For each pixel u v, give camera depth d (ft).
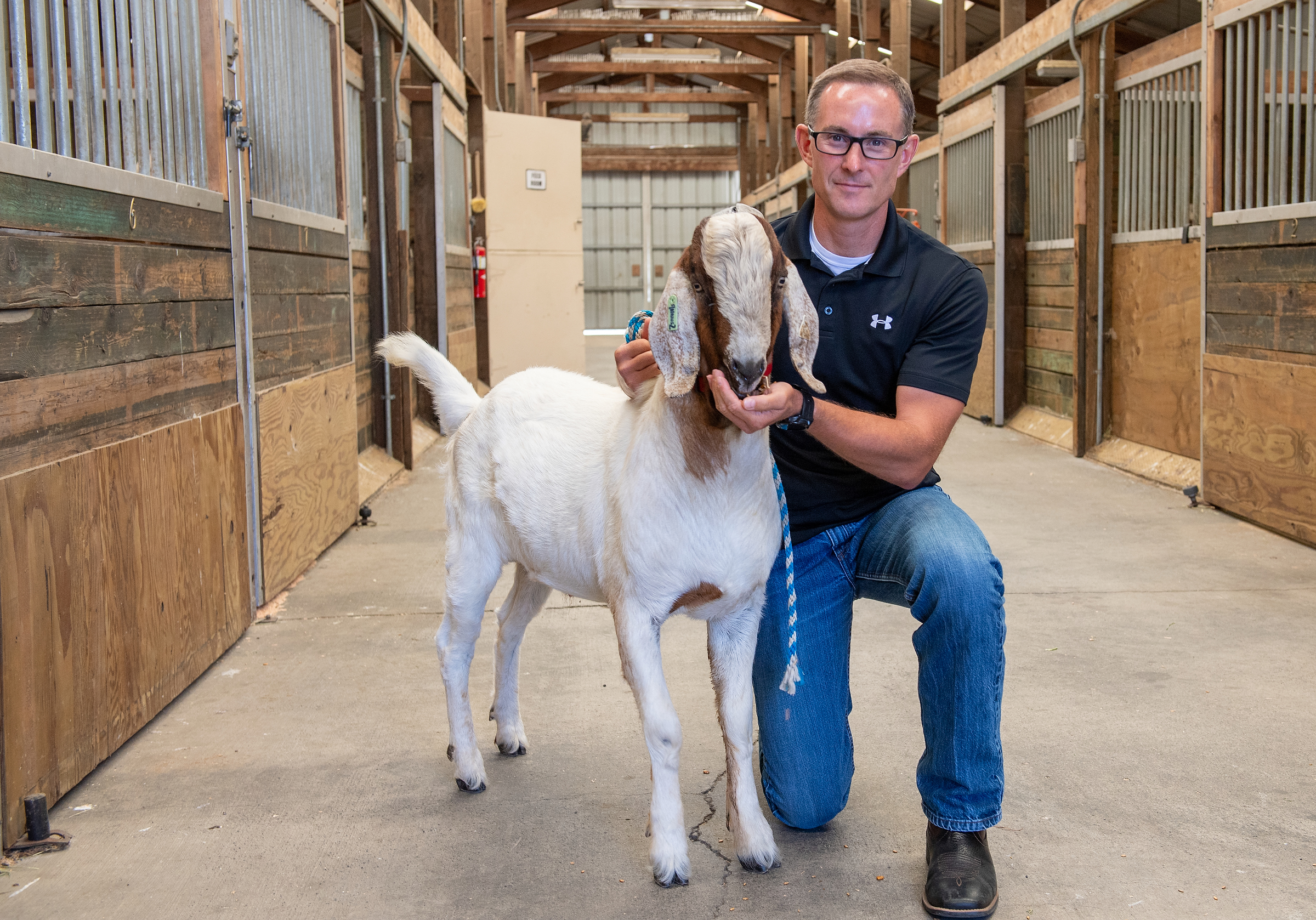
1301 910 6.15
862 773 8.14
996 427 27.58
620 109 87.61
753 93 71.20
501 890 6.54
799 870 6.77
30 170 7.15
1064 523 16.26
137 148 9.89
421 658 10.88
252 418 11.97
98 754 8.26
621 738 8.88
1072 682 9.86
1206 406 16.97
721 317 5.26
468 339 31.27
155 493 9.27
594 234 87.97
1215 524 15.98
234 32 11.30
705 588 6.26
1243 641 10.84
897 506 6.82
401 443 22.25
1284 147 14.69
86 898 6.47
